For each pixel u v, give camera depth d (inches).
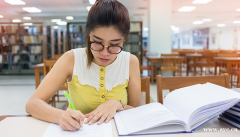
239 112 25.7
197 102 26.5
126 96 38.9
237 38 494.6
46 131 24.3
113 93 36.2
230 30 518.3
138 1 268.7
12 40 272.7
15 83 203.0
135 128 24.3
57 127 25.6
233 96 26.6
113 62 35.6
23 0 259.1
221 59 159.6
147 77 42.9
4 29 271.3
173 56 188.2
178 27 601.6
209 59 229.9
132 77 38.4
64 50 351.6
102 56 28.3
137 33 262.2
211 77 43.1
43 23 273.3
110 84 35.9
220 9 316.8
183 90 32.3
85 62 35.5
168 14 219.1
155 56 213.5
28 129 24.8
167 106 31.1
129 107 34.5
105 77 35.6
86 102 35.9
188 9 313.7
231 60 149.0
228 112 27.4
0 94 153.2
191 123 24.6
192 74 254.2
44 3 277.7
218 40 555.5
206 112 25.6
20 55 277.3
